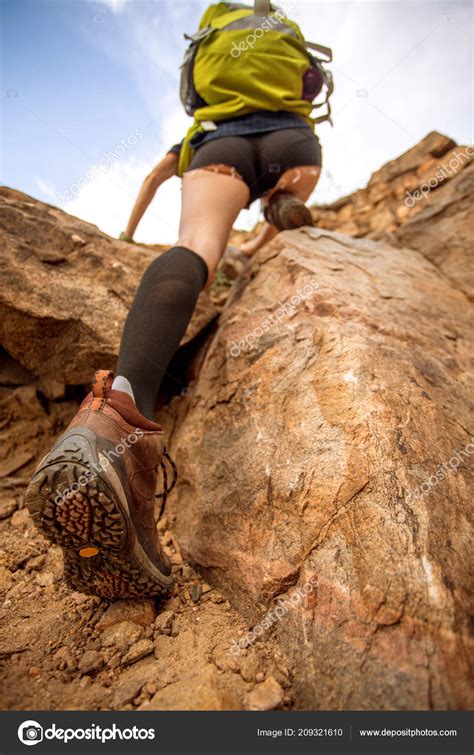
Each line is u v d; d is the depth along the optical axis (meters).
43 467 0.96
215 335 2.04
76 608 1.26
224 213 1.81
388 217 4.88
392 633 0.89
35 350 1.86
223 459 1.48
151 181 2.25
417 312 1.94
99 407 1.12
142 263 2.16
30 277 1.83
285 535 1.18
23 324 1.79
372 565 0.99
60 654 1.09
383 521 1.04
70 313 1.82
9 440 1.90
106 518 0.98
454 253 2.64
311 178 2.24
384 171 5.67
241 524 1.30
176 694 0.93
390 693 0.83
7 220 1.93
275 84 2.01
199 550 1.38
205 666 1.01
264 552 1.20
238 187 1.86
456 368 1.64
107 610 1.21
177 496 1.66
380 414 1.26
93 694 0.97
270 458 1.35
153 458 1.21
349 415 1.29
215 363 1.83
